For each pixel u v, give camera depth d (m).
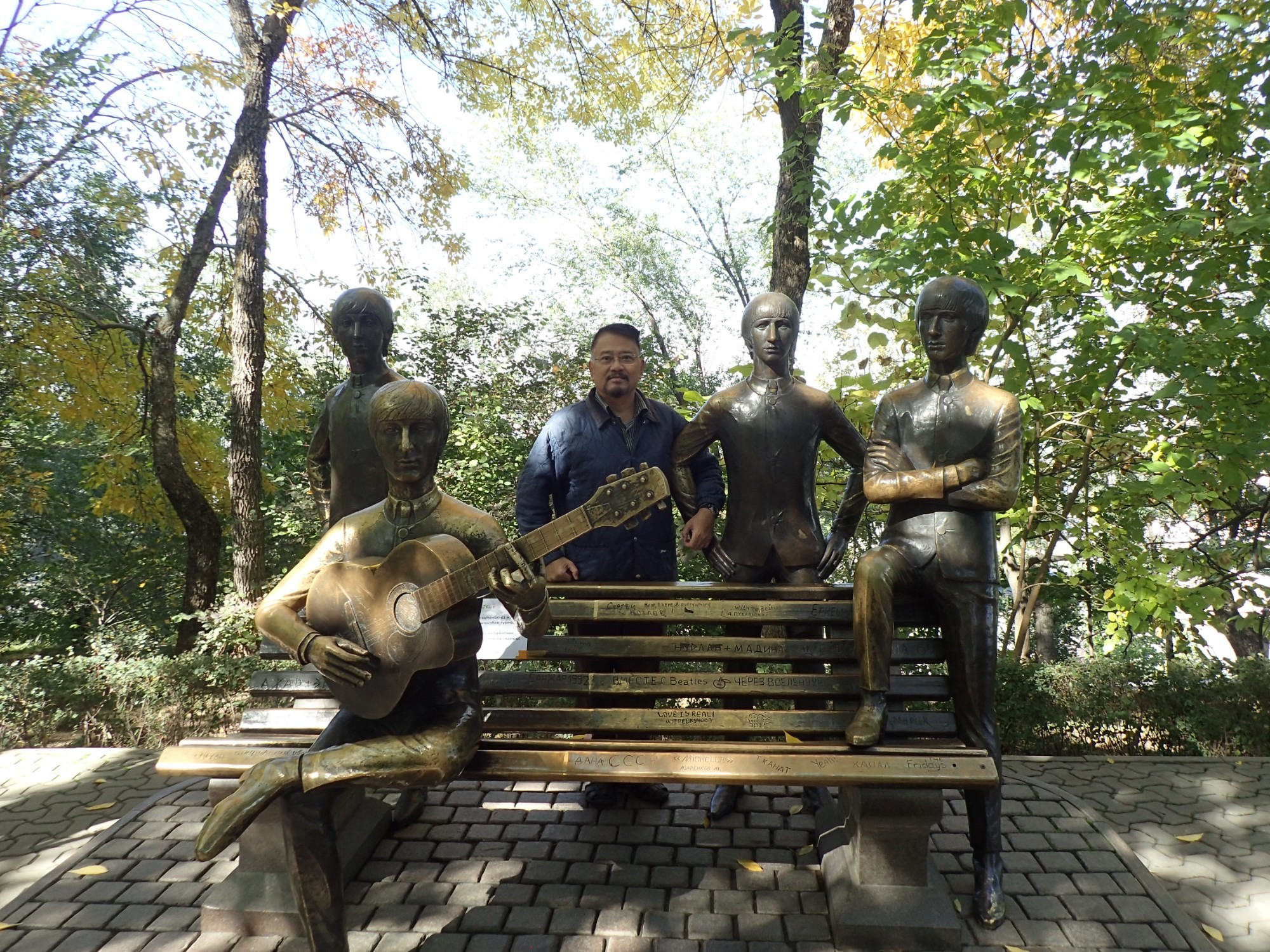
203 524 8.96
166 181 10.01
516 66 10.57
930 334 3.18
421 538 2.67
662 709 3.23
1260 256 5.12
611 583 3.71
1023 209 5.69
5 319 9.62
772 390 3.63
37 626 12.75
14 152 9.81
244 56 8.65
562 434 3.80
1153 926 3.04
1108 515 6.16
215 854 2.35
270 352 10.41
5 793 4.46
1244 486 5.91
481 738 3.01
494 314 11.49
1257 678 5.38
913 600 3.27
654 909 3.08
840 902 2.89
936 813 2.83
